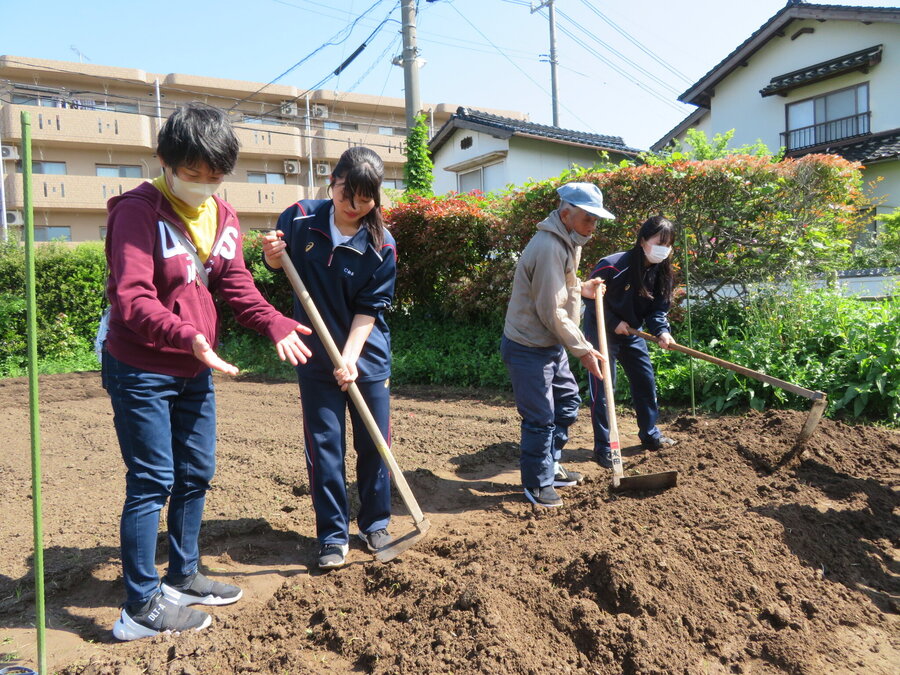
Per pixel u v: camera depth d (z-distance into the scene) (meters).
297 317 3.12
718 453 4.00
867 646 2.25
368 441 3.20
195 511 2.70
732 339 6.46
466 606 2.37
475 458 4.83
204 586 2.73
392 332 10.39
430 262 9.80
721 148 13.27
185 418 2.63
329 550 3.04
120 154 27.80
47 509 3.85
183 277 2.44
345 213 2.88
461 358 8.41
